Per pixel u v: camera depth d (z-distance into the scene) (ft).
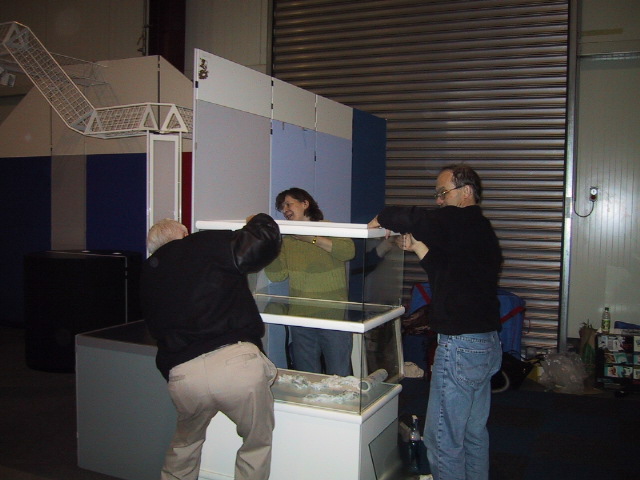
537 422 12.76
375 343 8.59
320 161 14.82
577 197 17.78
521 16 17.40
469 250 7.33
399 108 18.97
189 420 7.58
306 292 9.38
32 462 10.29
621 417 13.12
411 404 13.56
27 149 20.90
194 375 7.06
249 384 7.09
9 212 21.30
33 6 24.67
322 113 14.89
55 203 20.47
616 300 17.52
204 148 9.94
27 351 16.25
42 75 18.75
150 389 9.29
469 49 18.03
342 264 9.11
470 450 7.97
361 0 19.24
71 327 15.74
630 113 17.26
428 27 18.45
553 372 15.52
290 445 8.18
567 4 16.92
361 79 19.40
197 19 21.85
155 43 21.74
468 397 7.35
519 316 16.28
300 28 20.25
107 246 19.60
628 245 17.35
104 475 9.81
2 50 18.93
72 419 12.40
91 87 19.57
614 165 17.43
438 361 7.48
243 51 21.17
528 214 17.61
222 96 10.44
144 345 9.29
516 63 17.53
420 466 9.19
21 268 21.17
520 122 17.58
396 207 7.59
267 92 12.09
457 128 18.30
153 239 8.14
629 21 16.75
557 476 10.06
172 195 14.56
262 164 11.98
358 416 7.76
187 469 8.01
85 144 19.85
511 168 17.75
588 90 17.60
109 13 23.09
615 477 10.04
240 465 7.64
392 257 9.39
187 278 7.26
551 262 17.47
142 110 18.26
